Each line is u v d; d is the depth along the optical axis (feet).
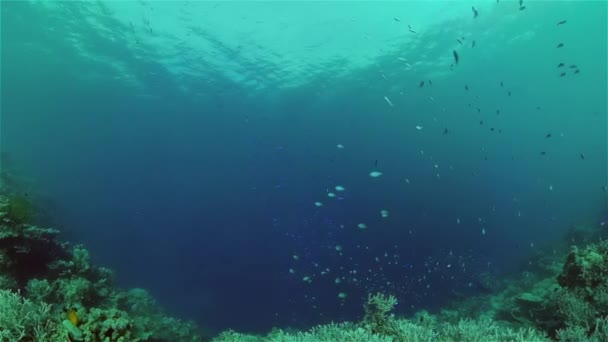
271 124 136.26
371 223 132.67
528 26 81.46
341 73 102.89
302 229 138.00
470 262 95.45
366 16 77.20
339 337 20.27
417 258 111.86
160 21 79.15
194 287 125.80
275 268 133.08
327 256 123.75
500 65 97.40
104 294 27.68
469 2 72.59
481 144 139.64
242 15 77.05
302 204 162.61
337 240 129.49
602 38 86.38
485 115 123.03
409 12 75.66
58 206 78.07
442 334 20.31
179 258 164.96
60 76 105.19
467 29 81.97
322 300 96.37
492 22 79.71
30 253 25.61
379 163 142.82
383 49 90.07
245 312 100.07
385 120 125.49
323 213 144.97
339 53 92.27
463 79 103.71
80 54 93.91
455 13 76.23
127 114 130.31
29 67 100.01
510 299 42.06
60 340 15.87
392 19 78.02
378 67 98.78
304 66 99.50
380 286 85.20
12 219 25.05
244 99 120.78
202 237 167.94
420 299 74.59
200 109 127.44
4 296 17.94
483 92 110.22
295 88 112.88
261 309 100.89
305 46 89.30
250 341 27.53
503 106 118.83
